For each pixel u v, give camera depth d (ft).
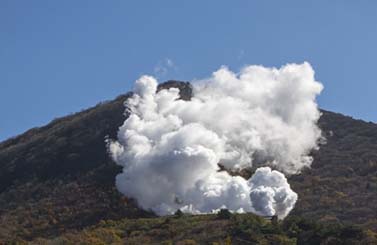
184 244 522.88
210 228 563.07
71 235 618.03
